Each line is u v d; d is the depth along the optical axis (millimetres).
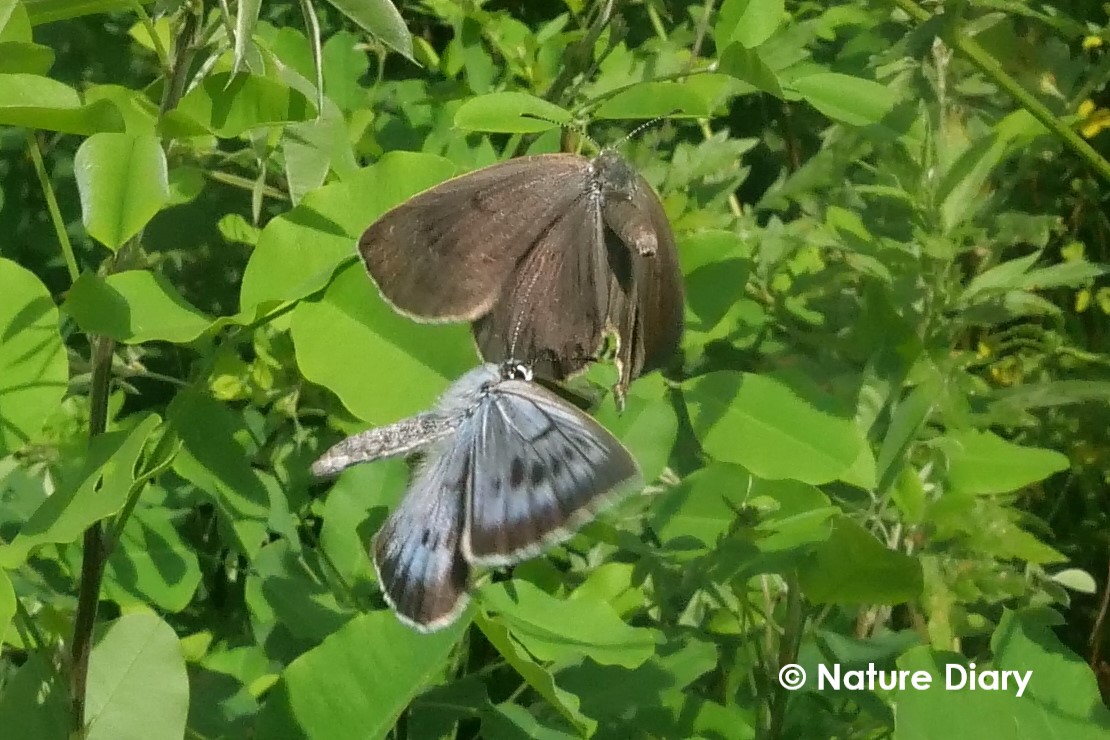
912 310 493
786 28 514
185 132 448
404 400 458
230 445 467
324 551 485
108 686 453
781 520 468
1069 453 537
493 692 496
